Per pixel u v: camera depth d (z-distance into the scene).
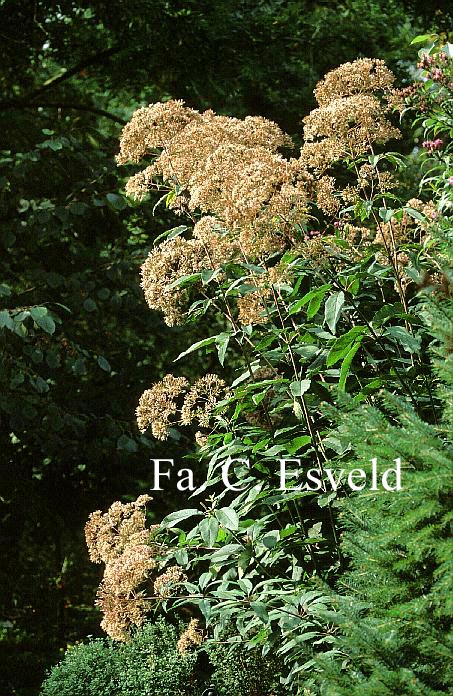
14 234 8.62
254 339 4.20
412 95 4.57
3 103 10.16
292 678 3.92
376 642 2.75
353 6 10.63
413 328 4.11
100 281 8.33
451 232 3.77
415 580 2.91
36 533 9.03
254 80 9.86
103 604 4.09
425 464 2.79
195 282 4.17
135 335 9.34
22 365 7.74
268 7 10.31
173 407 4.37
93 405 8.33
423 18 10.55
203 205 3.86
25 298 8.22
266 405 4.28
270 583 3.91
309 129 4.08
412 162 8.92
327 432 3.71
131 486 8.62
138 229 9.30
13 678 8.95
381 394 3.10
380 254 4.15
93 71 11.12
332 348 3.69
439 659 2.72
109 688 6.46
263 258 3.89
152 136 4.30
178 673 6.28
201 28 9.64
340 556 3.84
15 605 9.83
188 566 4.07
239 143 4.21
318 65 10.35
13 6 10.09
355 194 4.09
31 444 8.80
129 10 9.55
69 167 8.91
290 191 3.67
